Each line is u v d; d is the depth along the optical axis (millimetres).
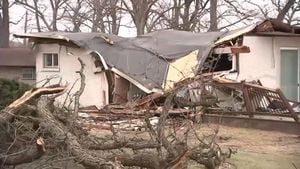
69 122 6867
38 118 6605
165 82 12617
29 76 29109
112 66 15453
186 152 5945
